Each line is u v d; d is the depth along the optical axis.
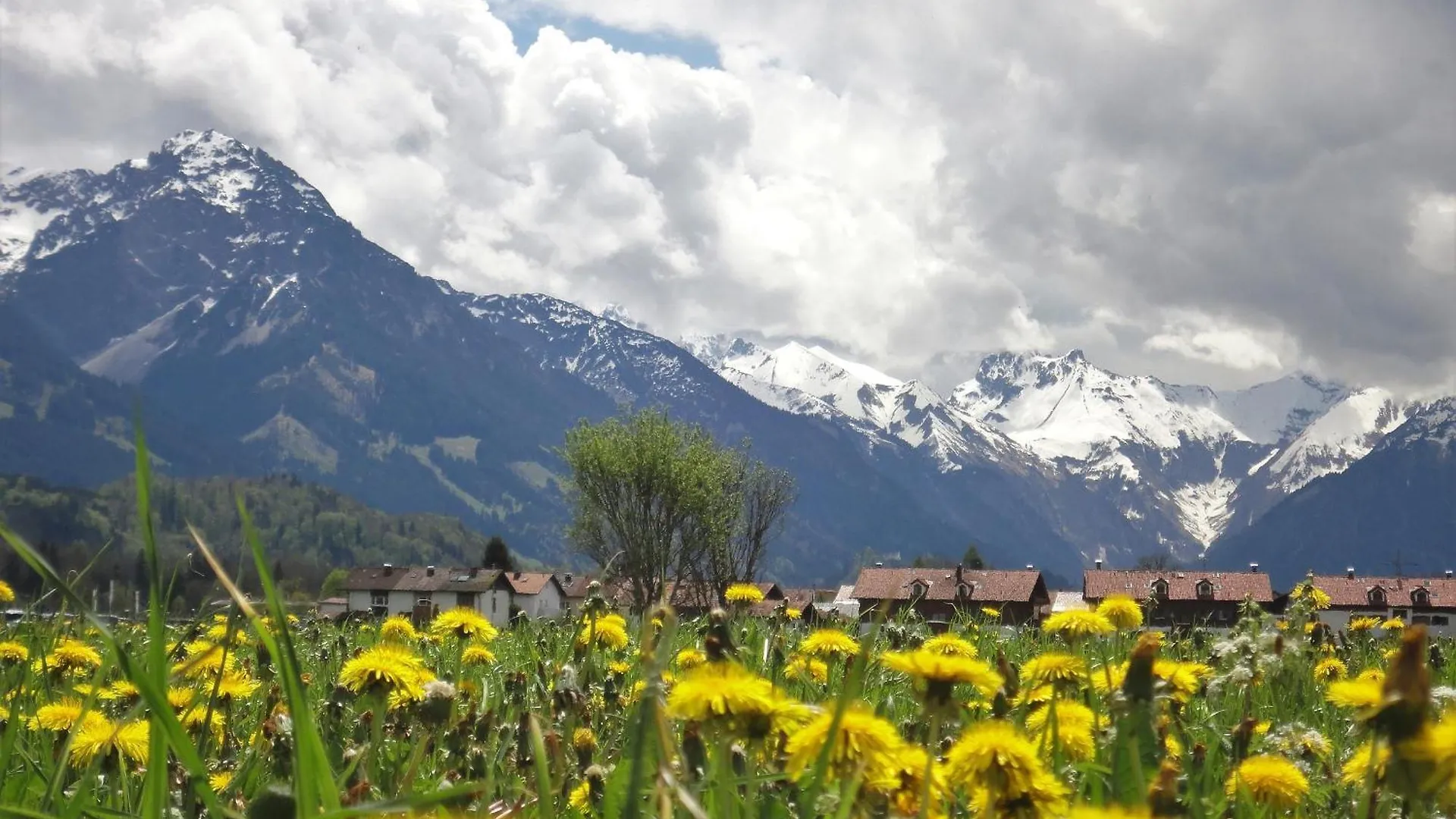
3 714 5.27
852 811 3.16
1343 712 6.29
